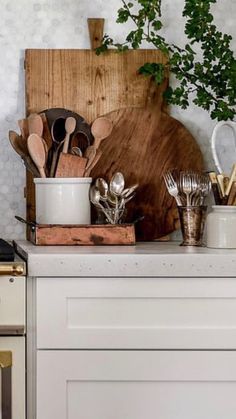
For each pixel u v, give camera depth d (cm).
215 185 204
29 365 185
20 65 235
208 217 202
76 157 219
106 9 236
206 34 223
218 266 184
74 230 208
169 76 235
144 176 232
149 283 185
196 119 238
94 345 185
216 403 186
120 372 185
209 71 218
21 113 236
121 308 185
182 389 186
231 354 185
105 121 225
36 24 235
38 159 217
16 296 184
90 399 186
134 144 232
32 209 232
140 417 186
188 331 185
